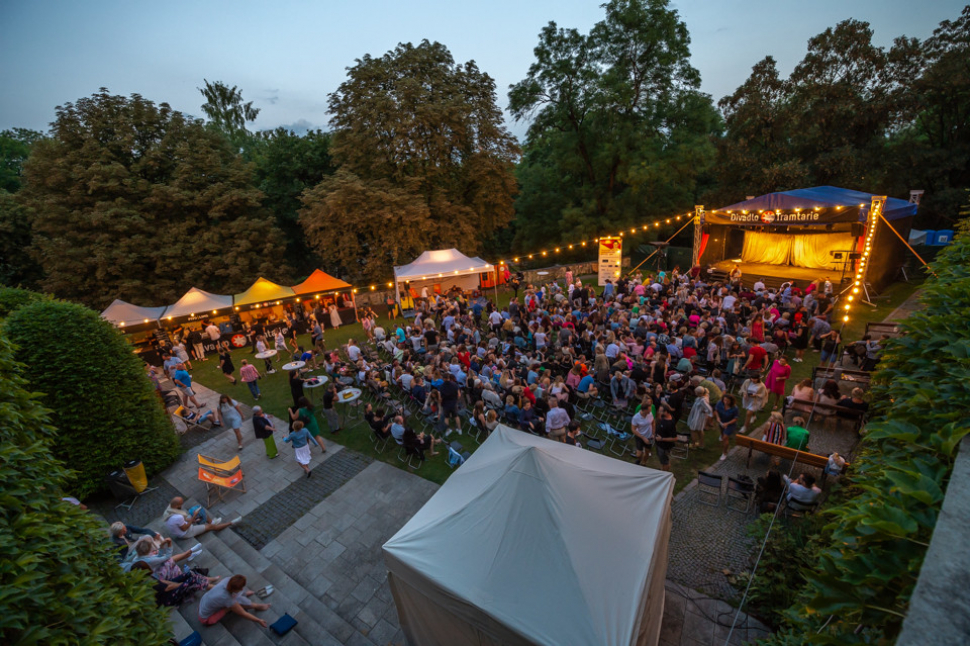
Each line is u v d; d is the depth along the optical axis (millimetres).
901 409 3340
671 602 6695
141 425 10523
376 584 7547
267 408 14344
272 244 28422
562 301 20578
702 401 9797
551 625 4457
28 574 2760
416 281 26656
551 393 10953
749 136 33219
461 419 12438
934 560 1442
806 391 10336
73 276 23188
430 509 6125
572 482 5754
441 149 28156
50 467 4051
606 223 33375
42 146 23781
